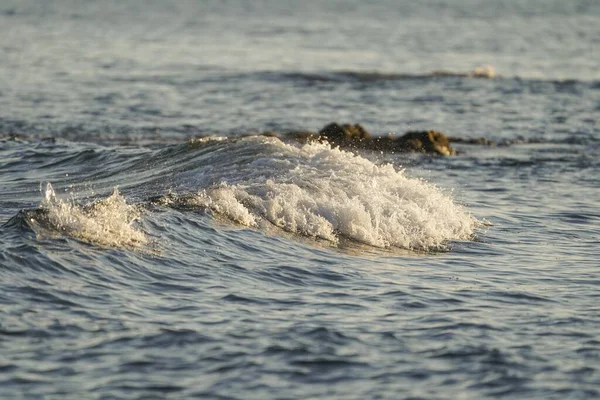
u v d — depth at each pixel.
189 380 37.91
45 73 172.50
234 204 60.91
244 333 42.88
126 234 53.31
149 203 59.41
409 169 96.69
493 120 133.62
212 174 70.31
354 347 42.00
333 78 173.62
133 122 124.44
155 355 39.97
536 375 39.78
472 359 41.22
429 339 43.50
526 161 102.94
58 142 98.50
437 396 37.50
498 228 69.56
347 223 61.72
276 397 36.78
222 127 122.38
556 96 157.25
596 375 40.00
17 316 42.41
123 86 158.62
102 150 87.75
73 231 51.84
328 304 47.94
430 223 63.94
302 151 73.88
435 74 182.12
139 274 49.34
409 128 126.75
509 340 43.84
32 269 47.03
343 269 54.41
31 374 37.47
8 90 149.50
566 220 74.12
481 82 173.25
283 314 45.88
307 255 56.31
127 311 44.44
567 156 106.94
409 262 57.47
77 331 41.72
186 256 52.72
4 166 84.31
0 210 65.44
